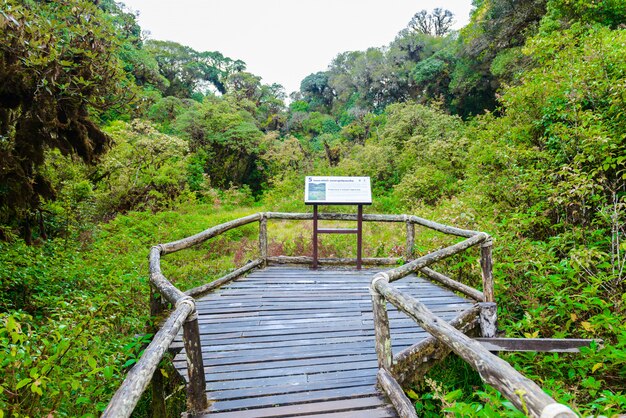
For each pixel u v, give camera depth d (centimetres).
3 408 212
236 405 242
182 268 669
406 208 1166
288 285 493
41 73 410
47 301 455
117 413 124
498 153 596
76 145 500
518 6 1515
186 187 1808
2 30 380
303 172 2272
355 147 2394
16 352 221
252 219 548
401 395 234
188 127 2484
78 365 282
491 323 359
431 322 192
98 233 912
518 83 1158
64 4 442
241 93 3155
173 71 4125
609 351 281
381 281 258
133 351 342
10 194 484
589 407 231
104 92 483
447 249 328
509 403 159
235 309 409
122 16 1830
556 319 378
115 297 446
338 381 269
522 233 514
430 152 1328
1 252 550
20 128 462
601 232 402
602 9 843
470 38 1756
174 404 329
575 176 423
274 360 300
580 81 534
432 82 2944
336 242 805
